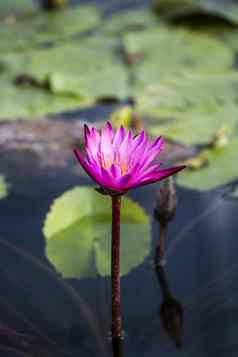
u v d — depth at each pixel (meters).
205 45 3.14
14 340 1.46
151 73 2.84
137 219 1.86
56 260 1.73
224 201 2.04
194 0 3.48
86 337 1.49
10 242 1.82
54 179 2.13
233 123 2.41
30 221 1.91
